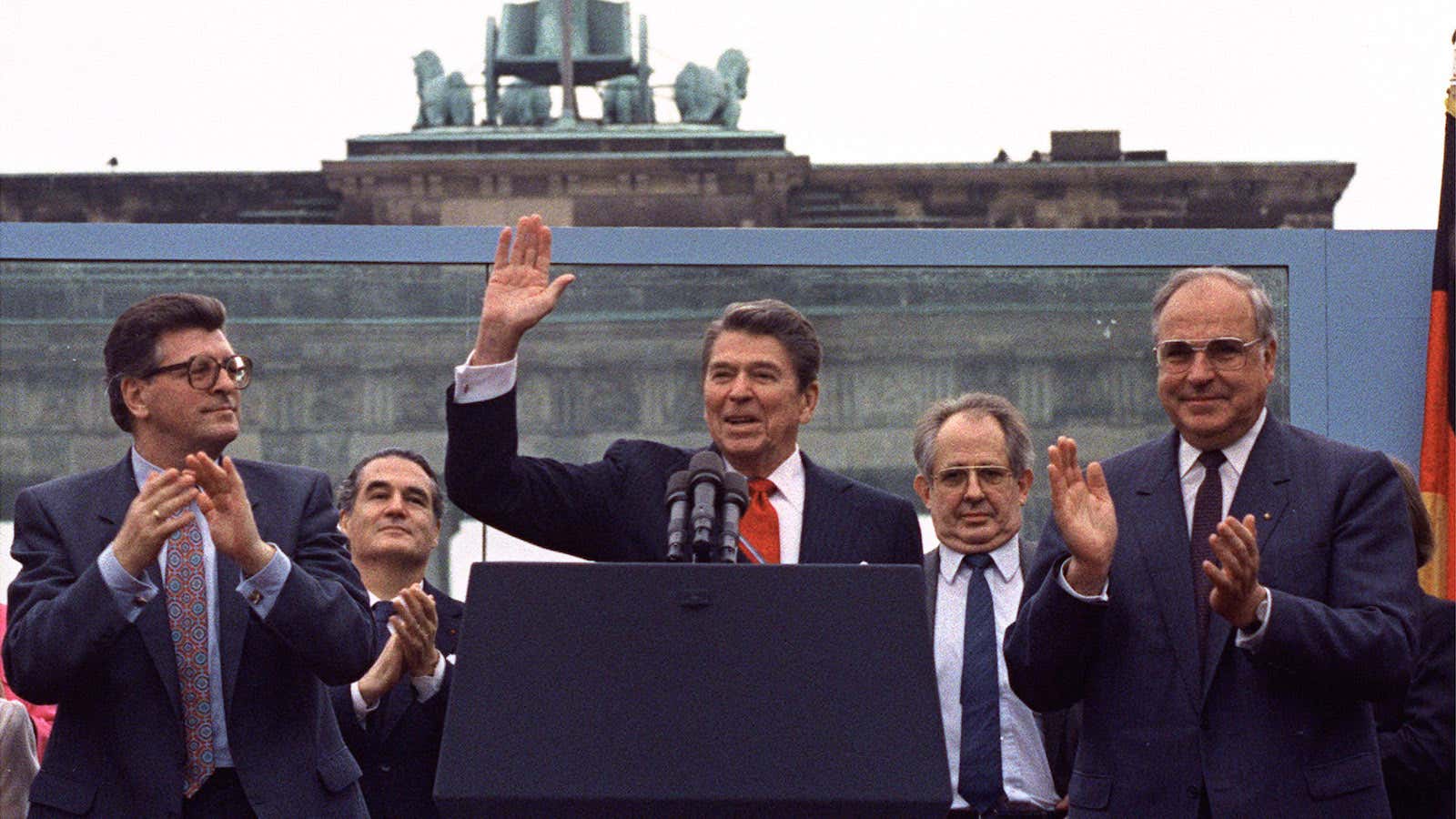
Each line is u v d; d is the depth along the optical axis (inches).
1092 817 228.4
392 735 292.5
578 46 2012.8
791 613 191.0
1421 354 458.0
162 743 229.9
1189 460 238.5
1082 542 223.9
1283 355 461.1
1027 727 291.0
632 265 493.7
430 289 529.7
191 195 1907.0
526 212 1952.5
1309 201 1891.0
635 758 186.9
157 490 223.6
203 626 235.3
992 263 497.0
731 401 258.2
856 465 770.8
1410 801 269.0
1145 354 703.7
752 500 260.2
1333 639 215.9
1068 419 709.9
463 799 185.5
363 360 955.3
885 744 187.0
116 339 242.8
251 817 233.0
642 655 189.8
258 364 975.0
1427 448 443.2
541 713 188.1
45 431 736.3
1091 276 492.7
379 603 318.7
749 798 185.6
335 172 1921.8
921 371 722.8
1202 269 241.4
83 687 231.9
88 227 496.4
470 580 192.1
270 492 244.2
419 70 2012.8
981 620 297.1
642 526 256.2
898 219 1930.4
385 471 325.7
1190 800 224.1
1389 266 462.3
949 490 300.8
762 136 1964.8
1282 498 231.3
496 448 244.5
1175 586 230.5
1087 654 229.6
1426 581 434.6
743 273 501.7
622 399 1055.0
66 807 228.5
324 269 506.0
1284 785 221.3
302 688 237.0
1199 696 226.2
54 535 238.5
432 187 1940.2
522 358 1063.6
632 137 1959.9
